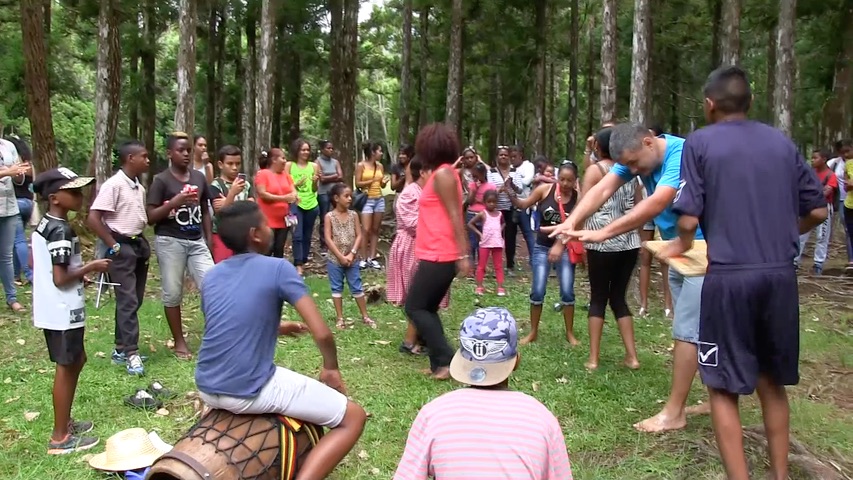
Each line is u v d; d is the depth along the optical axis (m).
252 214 3.37
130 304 5.72
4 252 7.39
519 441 2.41
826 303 8.92
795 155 3.61
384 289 8.48
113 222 5.64
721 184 3.54
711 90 3.73
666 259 4.09
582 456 4.36
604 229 4.25
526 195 10.93
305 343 6.56
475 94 29.25
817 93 23.31
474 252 10.44
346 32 16.92
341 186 7.18
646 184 4.68
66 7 16.80
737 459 3.57
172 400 5.17
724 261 3.51
